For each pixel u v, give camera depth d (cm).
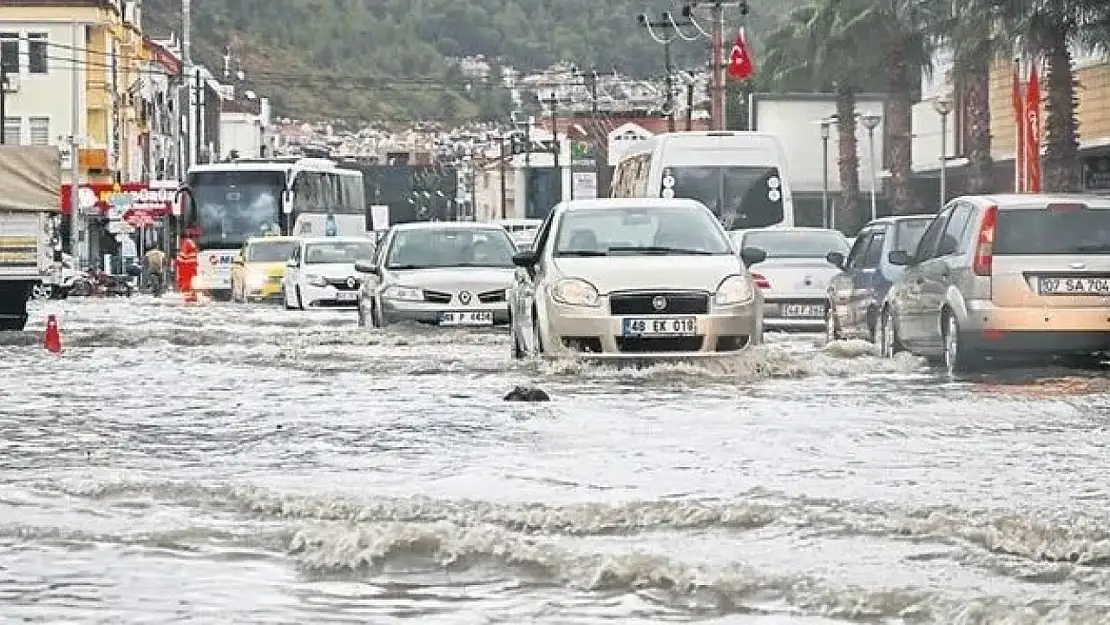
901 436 2836
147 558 1797
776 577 1625
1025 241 4131
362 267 6325
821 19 13012
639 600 1570
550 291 4175
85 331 6706
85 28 18350
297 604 1568
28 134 18300
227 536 1906
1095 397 3550
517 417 3172
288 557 1794
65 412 3403
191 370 4541
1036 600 1511
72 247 15638
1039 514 1973
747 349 4178
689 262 4228
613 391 3684
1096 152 11125
